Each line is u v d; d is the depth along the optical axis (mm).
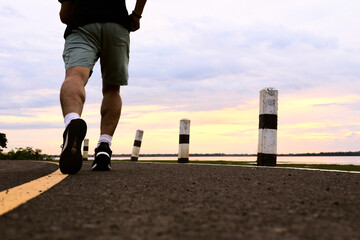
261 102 4992
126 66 3508
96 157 3406
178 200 1548
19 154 15391
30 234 968
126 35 3395
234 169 3867
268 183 2258
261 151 4914
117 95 3619
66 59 3178
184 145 7109
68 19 3270
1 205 1434
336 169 4023
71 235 959
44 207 1388
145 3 3443
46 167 4934
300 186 2092
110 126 3533
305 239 919
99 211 1306
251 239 918
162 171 3377
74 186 2074
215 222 1116
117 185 2104
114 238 929
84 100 2986
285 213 1261
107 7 3221
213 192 1799
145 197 1633
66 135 2705
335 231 1002
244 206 1398
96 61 3318
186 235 958
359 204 1455
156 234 969
